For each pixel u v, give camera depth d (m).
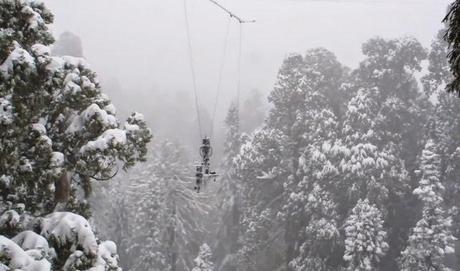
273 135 45.69
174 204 49.69
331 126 42.97
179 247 49.44
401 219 42.59
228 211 54.41
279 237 46.84
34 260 8.52
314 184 40.25
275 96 48.66
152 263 47.22
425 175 34.91
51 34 11.87
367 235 33.47
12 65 9.27
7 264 8.28
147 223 48.91
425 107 49.75
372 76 46.50
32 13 10.19
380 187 38.41
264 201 48.12
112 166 11.59
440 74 47.34
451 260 40.19
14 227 9.79
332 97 50.91
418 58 47.72
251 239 44.84
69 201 12.81
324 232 37.38
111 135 10.87
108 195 50.97
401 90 47.19
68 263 9.45
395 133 43.62
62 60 11.80
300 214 41.91
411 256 33.47
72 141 11.37
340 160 40.59
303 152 43.84
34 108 10.22
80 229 9.82
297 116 45.47
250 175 46.03
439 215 33.69
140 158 12.48
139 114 12.88
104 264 9.97
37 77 10.00
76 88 11.20
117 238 53.91
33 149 10.52
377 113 43.94
